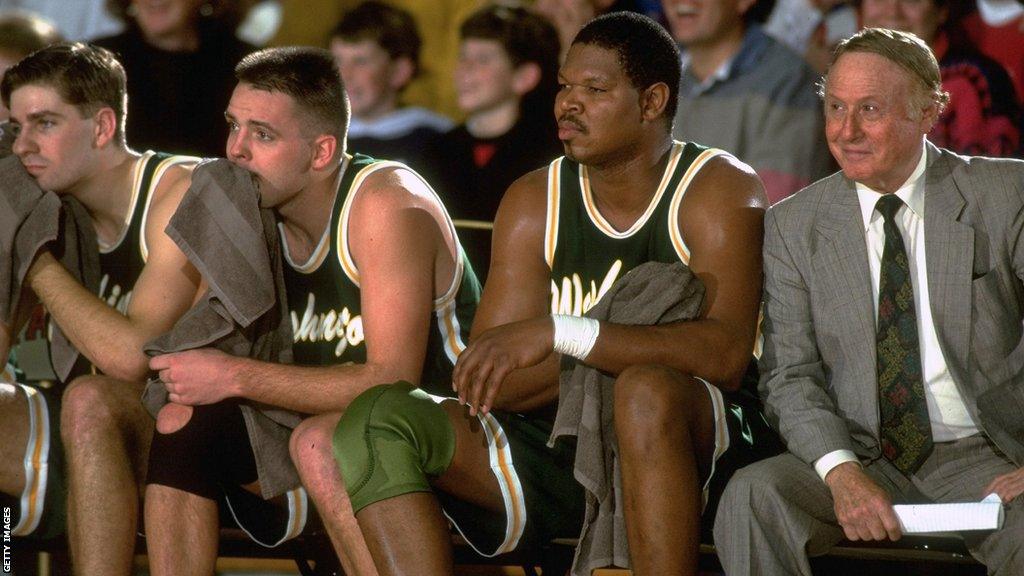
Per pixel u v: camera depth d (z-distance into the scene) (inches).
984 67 499.5
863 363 334.6
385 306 351.9
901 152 331.3
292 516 351.9
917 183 339.6
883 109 327.9
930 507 306.3
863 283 336.2
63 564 475.5
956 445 335.3
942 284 332.2
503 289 364.5
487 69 528.4
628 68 347.6
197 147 561.3
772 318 345.7
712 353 333.1
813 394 334.6
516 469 338.3
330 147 363.6
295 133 357.7
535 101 533.0
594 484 321.4
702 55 513.3
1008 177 335.6
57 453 372.8
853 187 343.9
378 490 310.0
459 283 372.5
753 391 367.2
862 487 314.2
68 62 388.2
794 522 318.3
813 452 324.2
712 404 325.7
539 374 353.7
